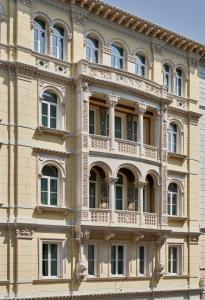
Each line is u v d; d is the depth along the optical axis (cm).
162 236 3506
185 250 3784
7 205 2894
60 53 3262
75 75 3253
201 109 4072
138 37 3669
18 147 2947
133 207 3506
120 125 3541
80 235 3094
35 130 3047
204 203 4003
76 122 3209
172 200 3775
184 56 3975
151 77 3725
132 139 3581
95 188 3350
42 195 3072
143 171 3425
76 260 3122
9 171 2920
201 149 4034
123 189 3491
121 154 3306
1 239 2845
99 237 3216
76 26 3316
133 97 3419
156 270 3516
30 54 3066
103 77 3284
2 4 3009
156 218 3503
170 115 3800
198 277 3853
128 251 3384
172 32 3794
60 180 3139
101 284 3222
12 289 2845
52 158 3102
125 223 3294
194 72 4034
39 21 3181
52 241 3050
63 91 3197
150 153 3509
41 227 2992
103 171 3331
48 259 3045
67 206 3138
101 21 3459
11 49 3003
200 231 3934
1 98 2938
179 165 3831
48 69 3147
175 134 3869
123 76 3384
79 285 3120
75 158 3189
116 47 3569
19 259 2872
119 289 3297
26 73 3022
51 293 2991
